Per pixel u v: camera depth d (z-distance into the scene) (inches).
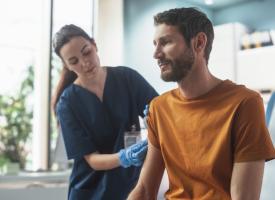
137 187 51.2
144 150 56.2
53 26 128.0
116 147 66.3
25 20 126.0
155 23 45.9
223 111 43.8
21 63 126.3
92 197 66.7
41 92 125.7
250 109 42.4
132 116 68.6
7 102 125.1
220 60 169.3
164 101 49.6
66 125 67.4
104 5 141.7
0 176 101.0
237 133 42.6
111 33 142.7
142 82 70.4
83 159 67.1
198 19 44.4
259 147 41.5
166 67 44.7
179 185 47.0
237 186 41.5
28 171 110.3
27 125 125.3
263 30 173.9
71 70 68.3
